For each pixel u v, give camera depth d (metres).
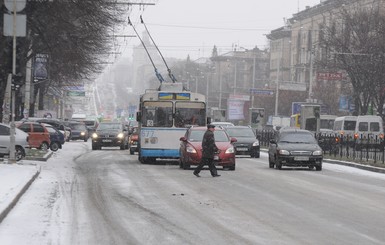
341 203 18.17
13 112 29.44
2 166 26.81
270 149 33.28
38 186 21.47
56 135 48.84
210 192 20.58
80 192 20.17
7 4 28.52
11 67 29.55
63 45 39.69
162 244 11.83
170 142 34.41
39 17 36.66
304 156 31.23
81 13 36.47
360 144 41.12
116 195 19.53
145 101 34.56
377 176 28.95
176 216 15.32
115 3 38.72
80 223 14.07
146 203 17.70
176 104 34.56
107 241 12.07
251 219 14.95
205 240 12.23
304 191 21.27
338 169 33.31
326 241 12.25
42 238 12.19
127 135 57.84
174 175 27.16
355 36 62.38
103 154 46.50
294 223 14.43
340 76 63.44
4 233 12.59
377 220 14.98
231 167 30.53
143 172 28.73
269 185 23.16
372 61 60.06
